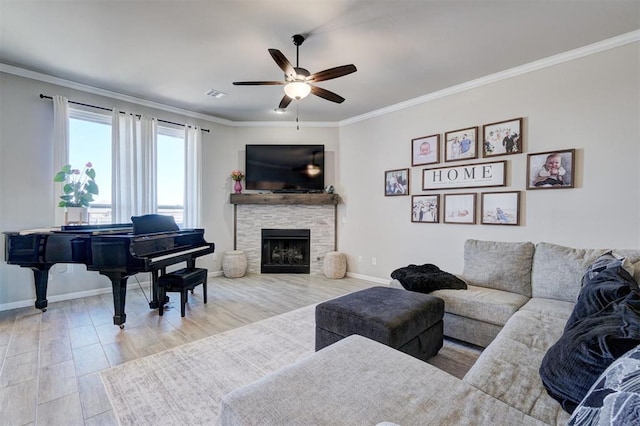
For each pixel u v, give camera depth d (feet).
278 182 17.90
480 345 8.34
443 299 8.87
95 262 9.62
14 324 9.99
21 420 5.56
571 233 10.27
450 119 13.30
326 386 3.93
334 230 18.21
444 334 8.98
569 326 5.30
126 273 9.67
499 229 11.95
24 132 11.66
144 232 11.23
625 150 9.32
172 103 15.19
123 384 6.71
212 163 17.43
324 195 17.70
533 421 3.47
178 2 7.74
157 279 11.87
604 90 9.61
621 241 9.41
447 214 13.48
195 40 9.53
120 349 8.34
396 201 15.44
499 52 10.21
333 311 7.38
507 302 8.13
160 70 11.60
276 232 18.22
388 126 15.70
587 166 9.95
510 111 11.56
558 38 9.36
